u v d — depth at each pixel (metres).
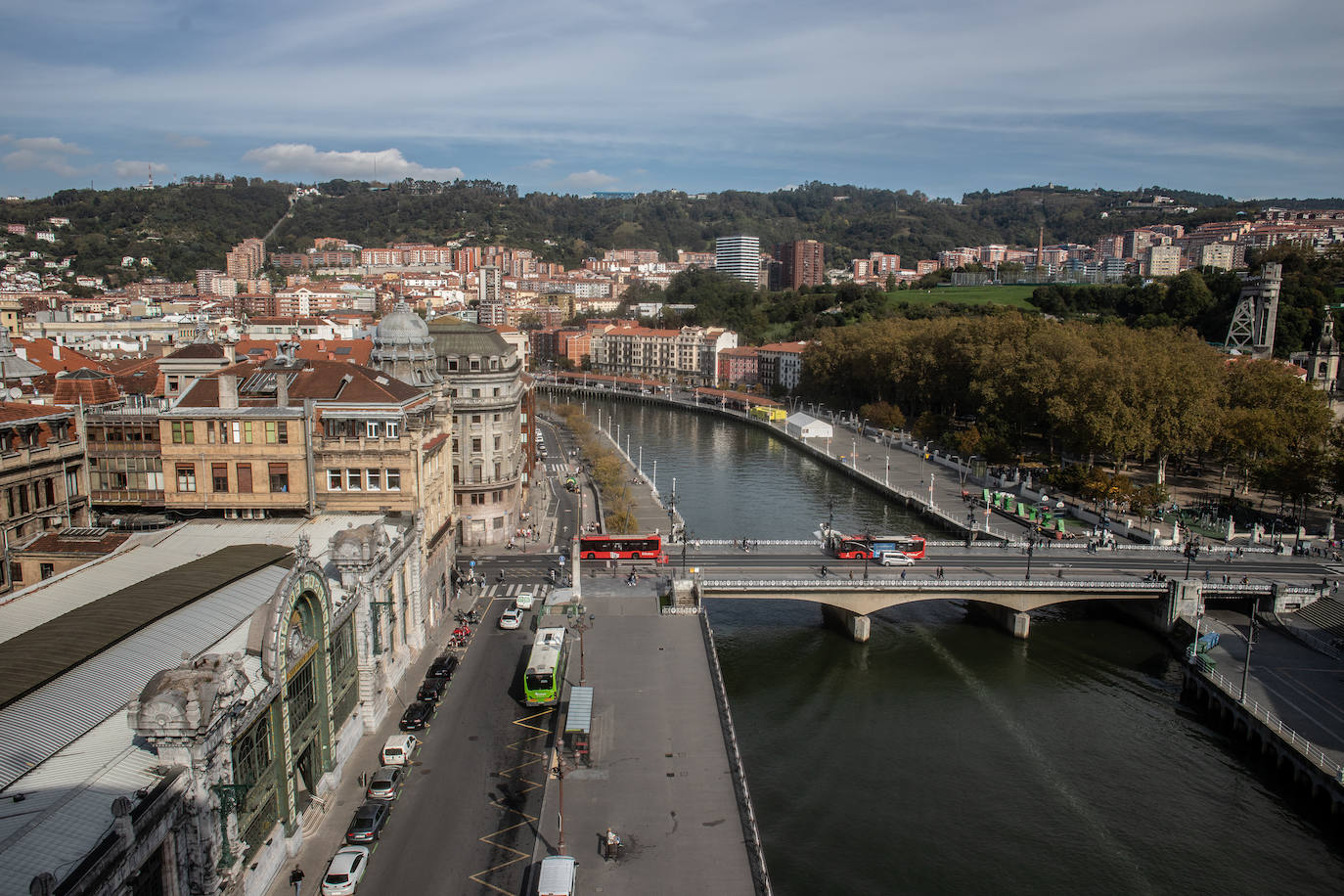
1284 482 156.12
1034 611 131.38
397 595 89.00
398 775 70.81
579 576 116.62
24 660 51.69
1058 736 93.88
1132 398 174.38
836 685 104.69
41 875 33.22
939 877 70.94
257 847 55.78
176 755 45.94
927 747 90.88
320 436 100.12
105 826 40.69
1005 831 77.25
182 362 130.62
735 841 61.84
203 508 99.44
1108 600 131.25
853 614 116.75
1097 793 83.50
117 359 174.38
